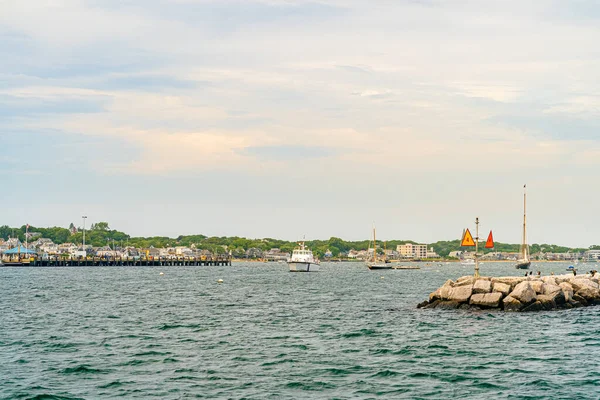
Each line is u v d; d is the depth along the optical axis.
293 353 41.91
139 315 63.97
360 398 30.92
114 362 38.91
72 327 54.28
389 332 50.75
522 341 46.00
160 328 53.72
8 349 43.09
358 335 49.34
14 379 34.53
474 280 67.00
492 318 58.09
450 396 31.20
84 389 32.50
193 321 58.72
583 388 32.38
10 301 80.88
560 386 32.78
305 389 32.59
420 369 36.94
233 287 115.56
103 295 92.44
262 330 52.50
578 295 67.62
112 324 56.41
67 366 37.69
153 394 31.58
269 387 32.94
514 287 65.56
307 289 109.94
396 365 38.09
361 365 38.12
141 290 104.94
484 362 38.81
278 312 67.12
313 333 50.62
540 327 52.47
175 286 117.56
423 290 107.12
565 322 55.16
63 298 86.19
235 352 42.25
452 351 42.38
